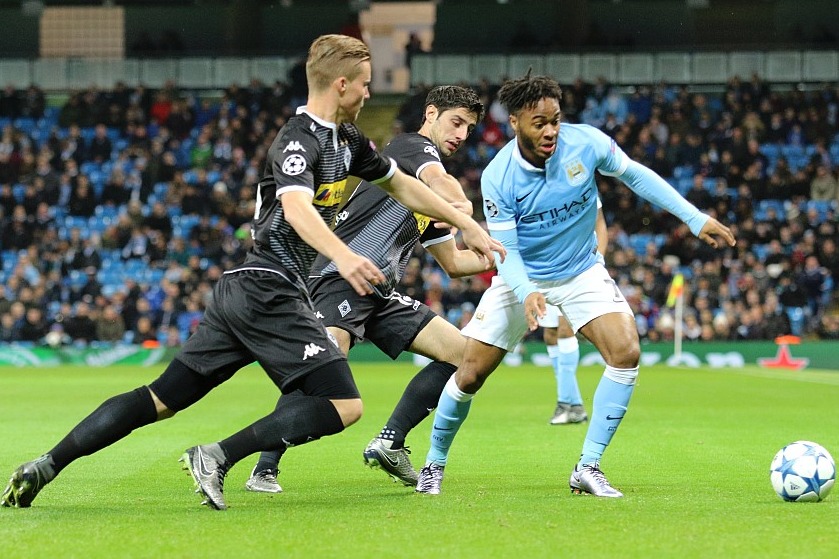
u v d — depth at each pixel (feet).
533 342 99.55
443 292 96.53
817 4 142.51
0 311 101.24
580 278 25.90
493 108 125.29
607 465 31.53
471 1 147.23
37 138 133.39
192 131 134.21
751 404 56.39
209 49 151.23
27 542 19.29
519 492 25.93
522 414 50.24
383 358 103.09
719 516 22.12
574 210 25.40
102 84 141.18
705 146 120.78
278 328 22.11
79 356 99.04
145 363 98.73
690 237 103.91
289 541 19.34
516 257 25.26
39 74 142.00
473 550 18.57
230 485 27.30
